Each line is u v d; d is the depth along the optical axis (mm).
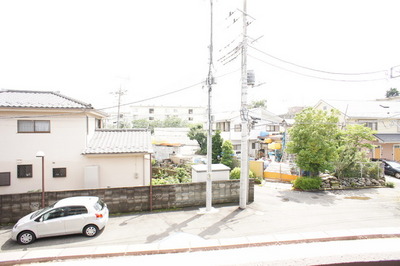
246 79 10797
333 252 2684
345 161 15695
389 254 2580
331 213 10133
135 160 12836
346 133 15367
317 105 28422
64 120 12070
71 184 12156
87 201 8414
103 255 2762
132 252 2801
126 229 8562
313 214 10008
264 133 29312
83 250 2869
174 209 10789
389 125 24000
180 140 39312
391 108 25844
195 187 11164
